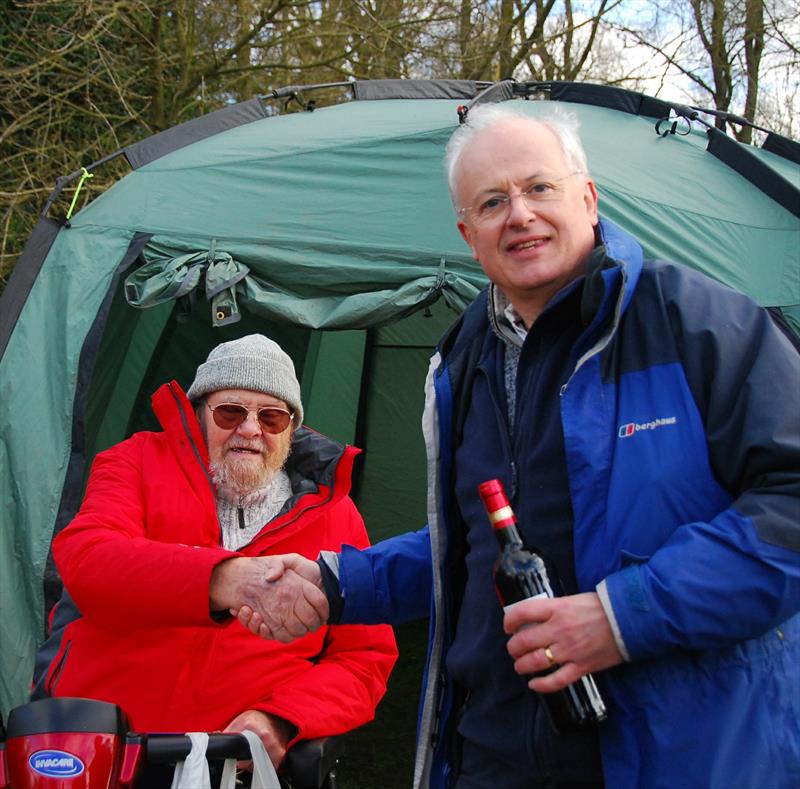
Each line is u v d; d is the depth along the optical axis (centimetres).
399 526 507
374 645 216
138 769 147
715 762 120
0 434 324
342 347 503
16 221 687
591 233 154
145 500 215
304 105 439
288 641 173
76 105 724
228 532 220
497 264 151
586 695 124
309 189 359
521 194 149
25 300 341
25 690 304
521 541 134
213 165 367
